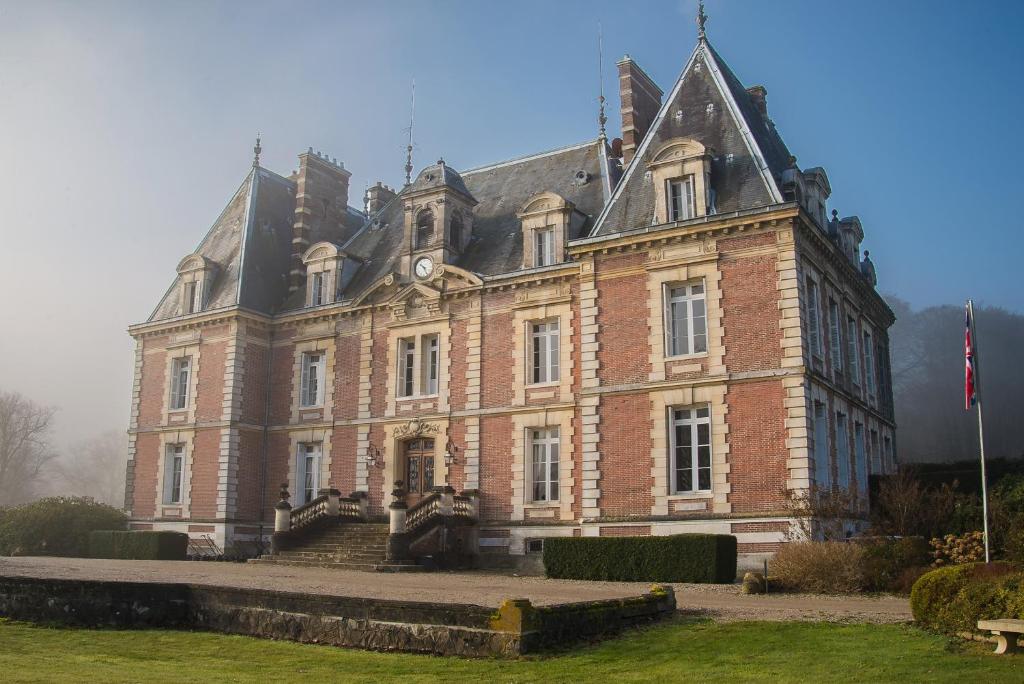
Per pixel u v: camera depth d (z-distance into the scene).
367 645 13.67
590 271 27.30
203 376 35.59
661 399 25.38
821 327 26.19
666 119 28.95
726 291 25.03
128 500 36.69
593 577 23.12
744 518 23.59
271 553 29.12
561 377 28.39
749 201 25.48
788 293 24.08
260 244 37.69
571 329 28.55
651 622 14.49
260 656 13.05
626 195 28.05
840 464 26.83
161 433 36.31
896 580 18.98
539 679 10.94
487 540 28.75
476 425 29.84
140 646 13.98
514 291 29.94
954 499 24.64
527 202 30.30
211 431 34.72
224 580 20.11
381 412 32.31
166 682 10.66
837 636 12.71
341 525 30.05
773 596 18.48
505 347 29.84
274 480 34.66
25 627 15.52
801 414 23.33
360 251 37.34
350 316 33.88
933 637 12.27
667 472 24.94
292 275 37.22
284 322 35.53
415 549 27.30
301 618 14.51
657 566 22.27
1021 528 16.50
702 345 25.45
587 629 13.39
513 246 31.50
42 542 34.22
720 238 25.34
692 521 24.30
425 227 32.88
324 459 33.50
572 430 27.89
